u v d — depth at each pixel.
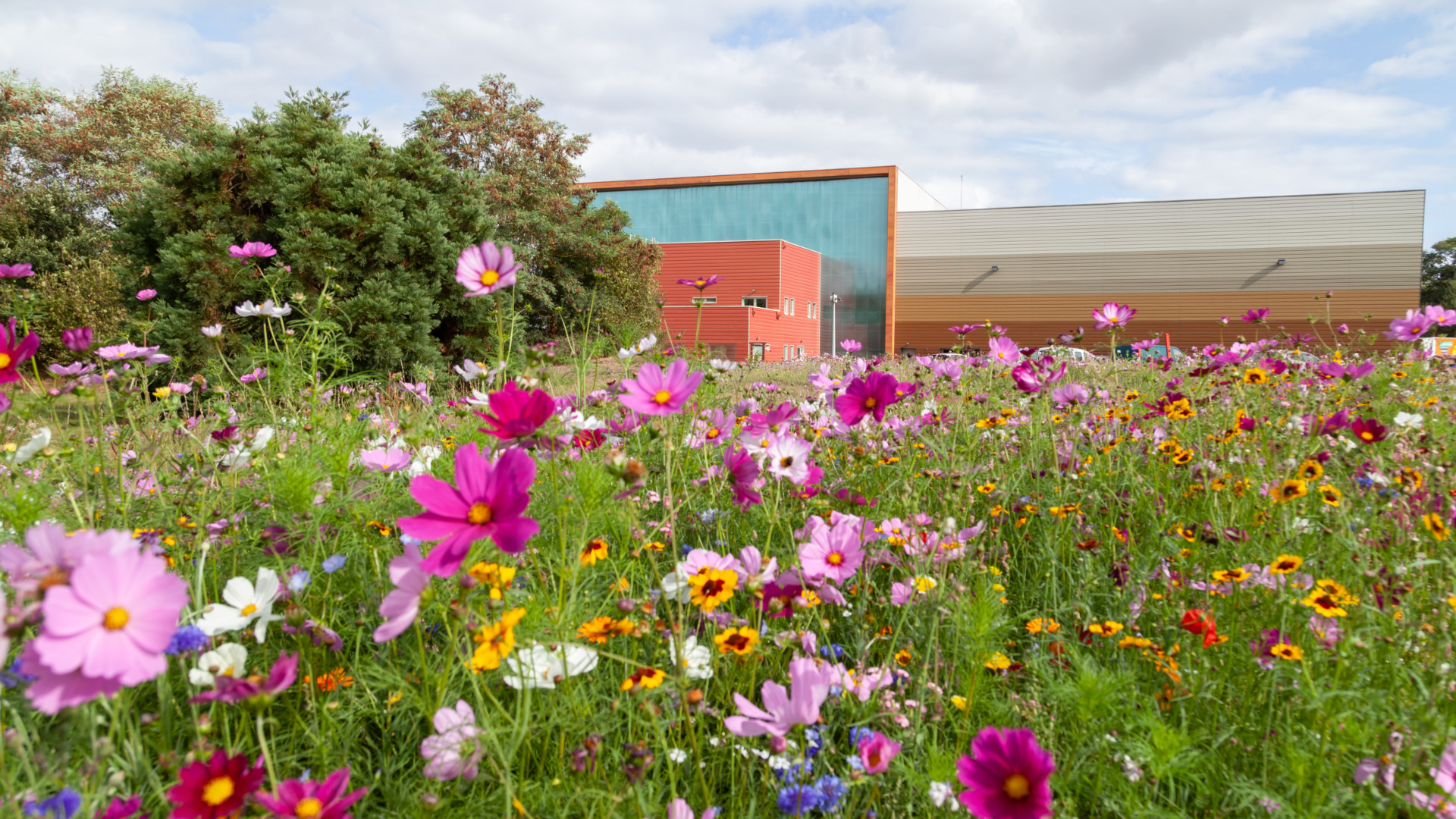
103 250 23.25
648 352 2.82
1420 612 1.62
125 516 1.71
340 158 10.92
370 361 10.08
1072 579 2.00
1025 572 2.18
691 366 2.78
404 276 10.62
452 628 1.29
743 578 1.44
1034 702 1.41
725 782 1.35
